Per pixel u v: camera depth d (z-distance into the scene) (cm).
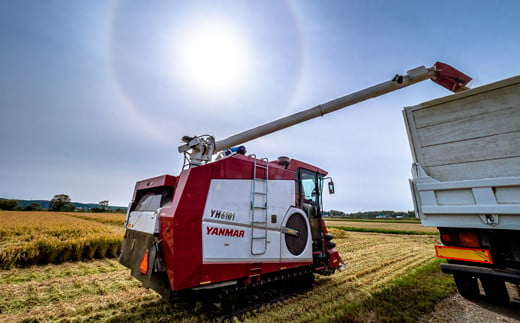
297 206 466
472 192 316
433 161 359
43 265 683
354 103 527
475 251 330
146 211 365
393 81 534
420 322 326
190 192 298
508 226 290
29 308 370
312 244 492
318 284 511
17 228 1664
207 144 418
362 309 358
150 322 325
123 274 573
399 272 621
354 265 712
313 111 501
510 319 332
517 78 313
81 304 384
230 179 346
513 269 304
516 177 284
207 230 304
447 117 357
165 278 292
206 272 295
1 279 533
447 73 554
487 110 328
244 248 342
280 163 477
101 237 840
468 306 377
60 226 1777
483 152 322
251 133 471
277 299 405
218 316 333
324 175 591
